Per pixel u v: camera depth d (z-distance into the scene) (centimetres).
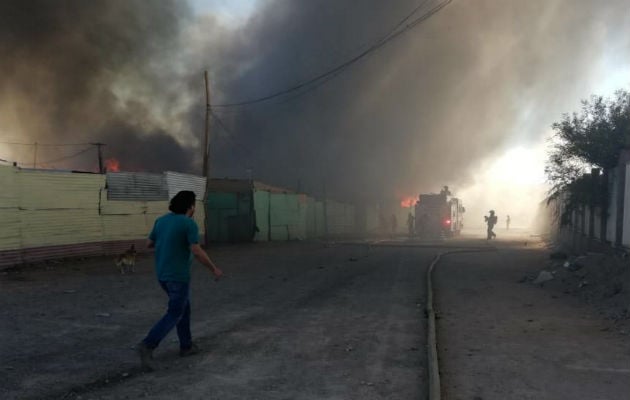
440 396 410
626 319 694
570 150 1505
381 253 1925
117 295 905
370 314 763
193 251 498
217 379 457
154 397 409
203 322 702
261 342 591
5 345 563
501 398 417
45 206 1395
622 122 1427
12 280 1078
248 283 1091
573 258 1308
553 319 730
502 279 1177
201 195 2219
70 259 1480
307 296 927
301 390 431
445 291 995
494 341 604
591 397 420
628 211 1131
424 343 592
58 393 415
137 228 1762
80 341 586
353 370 488
